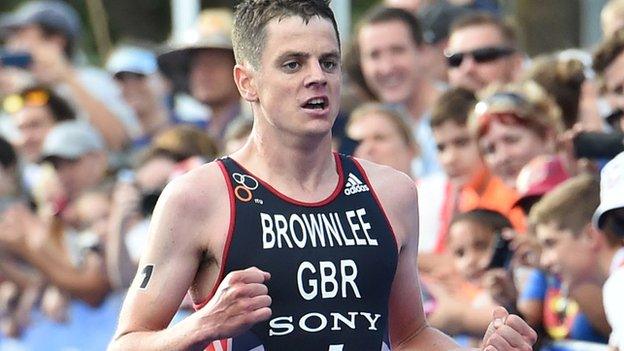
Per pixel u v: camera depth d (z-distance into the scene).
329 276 8.38
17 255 17.03
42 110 18.52
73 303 16.48
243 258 8.34
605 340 11.39
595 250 11.18
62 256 16.45
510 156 12.81
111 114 19.80
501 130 12.81
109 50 26.36
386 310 8.60
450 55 15.34
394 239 8.61
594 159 12.30
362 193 8.64
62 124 17.55
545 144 12.85
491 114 12.84
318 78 8.30
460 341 12.24
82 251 16.50
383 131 14.32
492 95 12.91
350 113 15.62
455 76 15.38
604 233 11.12
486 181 13.35
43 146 18.52
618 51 12.67
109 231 15.66
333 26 8.44
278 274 8.31
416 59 15.92
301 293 8.33
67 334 16.50
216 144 15.49
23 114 18.59
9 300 17.06
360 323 8.41
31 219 16.64
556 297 11.81
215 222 8.41
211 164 8.59
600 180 11.25
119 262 15.47
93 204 16.50
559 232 11.24
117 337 8.37
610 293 10.23
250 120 14.67
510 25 15.46
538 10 22.69
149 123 19.23
